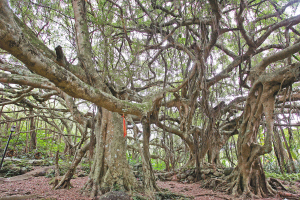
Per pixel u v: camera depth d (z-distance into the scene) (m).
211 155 11.24
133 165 11.87
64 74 2.88
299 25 9.49
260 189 6.65
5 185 6.95
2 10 2.13
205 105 7.55
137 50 6.01
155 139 13.80
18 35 2.21
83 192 5.84
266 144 6.11
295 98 9.22
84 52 6.02
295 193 6.79
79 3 6.52
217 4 5.09
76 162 6.81
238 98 10.20
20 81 4.93
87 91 3.33
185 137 10.64
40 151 13.62
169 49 8.05
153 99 6.81
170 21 7.61
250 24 6.78
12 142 13.17
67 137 14.28
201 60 6.68
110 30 6.12
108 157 6.32
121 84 6.82
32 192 6.02
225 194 6.76
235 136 16.06
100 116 7.14
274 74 5.96
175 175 10.60
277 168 12.09
